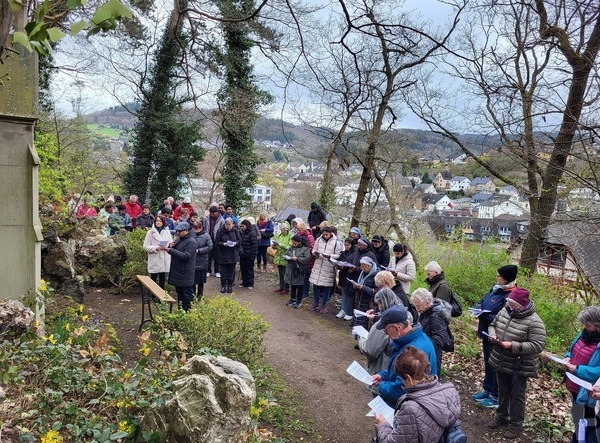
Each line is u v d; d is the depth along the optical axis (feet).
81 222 32.94
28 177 18.78
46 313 21.68
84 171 37.60
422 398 9.25
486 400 19.89
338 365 22.88
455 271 37.19
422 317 16.63
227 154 57.82
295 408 18.08
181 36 49.80
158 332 17.75
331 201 54.03
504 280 19.19
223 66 47.21
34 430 10.86
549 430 18.08
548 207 34.53
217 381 10.61
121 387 12.12
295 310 31.48
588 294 31.19
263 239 42.19
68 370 12.89
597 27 25.20
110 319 24.82
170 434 10.57
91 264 30.14
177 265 24.79
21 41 5.38
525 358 16.85
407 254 26.50
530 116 25.13
